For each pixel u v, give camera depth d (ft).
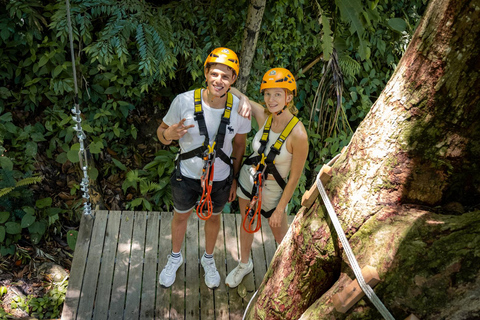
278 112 8.73
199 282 11.79
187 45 15.84
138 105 18.33
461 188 5.25
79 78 16.65
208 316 11.07
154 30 14.56
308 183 19.61
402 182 5.37
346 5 14.67
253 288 11.78
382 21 19.13
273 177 9.20
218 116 8.83
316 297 6.53
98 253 12.23
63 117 16.57
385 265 5.04
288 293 6.88
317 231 6.23
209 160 8.94
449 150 5.05
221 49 8.31
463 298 4.48
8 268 14.92
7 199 15.33
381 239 5.23
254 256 12.62
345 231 5.71
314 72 19.16
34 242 15.52
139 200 16.81
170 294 11.43
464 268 4.58
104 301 11.09
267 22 16.84
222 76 8.30
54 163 17.19
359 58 19.99
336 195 5.97
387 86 5.58
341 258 5.96
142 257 12.30
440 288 4.65
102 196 17.17
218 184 9.58
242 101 9.00
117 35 14.38
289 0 16.67
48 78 16.70
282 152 8.81
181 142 9.26
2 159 15.03
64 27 14.07
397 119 5.33
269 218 9.42
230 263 12.45
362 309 5.25
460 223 4.87
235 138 9.55
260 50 16.97
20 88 16.99
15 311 13.85
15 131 16.07
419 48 5.06
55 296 14.49
